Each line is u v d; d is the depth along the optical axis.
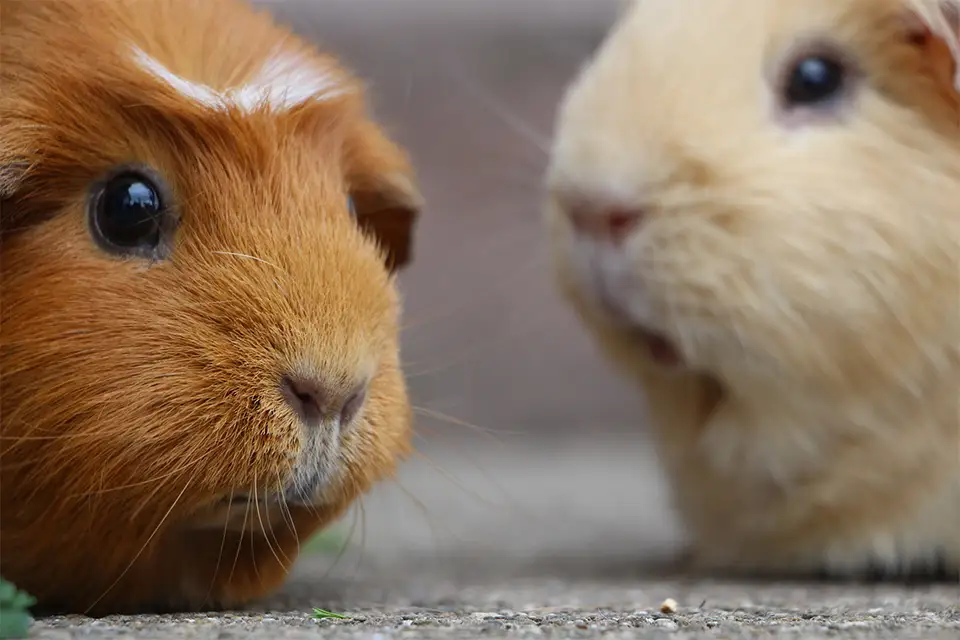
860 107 0.50
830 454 0.51
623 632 0.42
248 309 0.44
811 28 0.50
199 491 0.43
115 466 0.43
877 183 0.50
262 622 0.43
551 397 0.98
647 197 0.50
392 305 0.46
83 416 0.43
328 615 0.44
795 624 0.43
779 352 0.50
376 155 0.47
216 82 0.45
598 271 0.51
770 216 0.49
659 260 0.50
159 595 0.45
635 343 0.52
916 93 0.51
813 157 0.50
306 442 0.44
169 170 0.44
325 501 0.45
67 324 0.43
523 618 0.43
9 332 0.44
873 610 0.45
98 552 0.44
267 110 0.45
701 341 0.50
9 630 0.41
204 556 0.45
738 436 0.52
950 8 0.50
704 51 0.51
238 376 0.43
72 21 0.45
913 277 0.50
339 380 0.44
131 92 0.44
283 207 0.44
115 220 0.44
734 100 0.50
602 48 0.55
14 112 0.44
